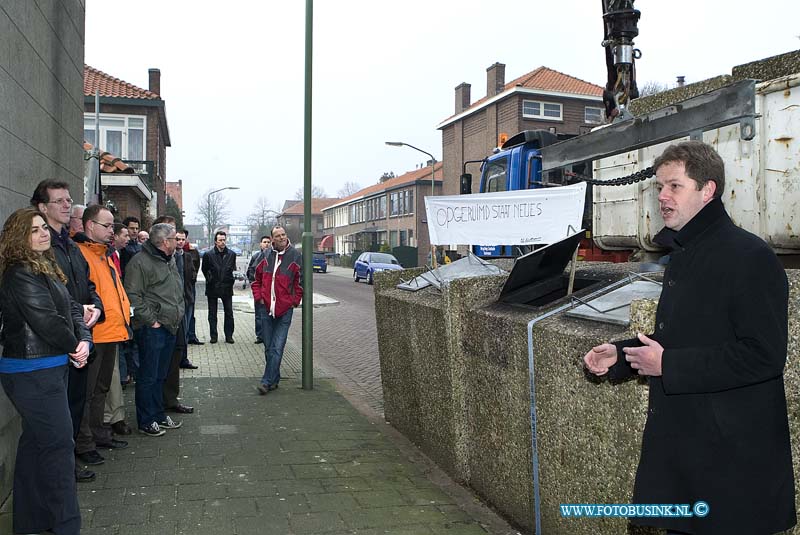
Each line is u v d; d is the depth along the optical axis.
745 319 1.90
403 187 52.81
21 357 3.19
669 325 2.10
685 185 2.09
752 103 3.29
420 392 5.04
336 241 77.69
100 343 4.61
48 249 3.37
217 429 5.62
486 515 3.87
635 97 5.34
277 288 7.05
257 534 3.51
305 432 5.58
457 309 4.34
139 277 5.20
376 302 6.12
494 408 3.90
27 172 4.66
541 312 3.59
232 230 89.62
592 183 4.83
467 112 38.09
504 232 4.53
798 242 3.30
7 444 4.02
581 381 3.00
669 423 2.07
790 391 2.42
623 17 5.14
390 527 3.64
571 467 3.10
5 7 4.09
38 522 3.34
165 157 36.06
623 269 4.20
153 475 4.42
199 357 9.38
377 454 5.00
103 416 4.99
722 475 1.94
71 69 6.39
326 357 10.04
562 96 34.75
